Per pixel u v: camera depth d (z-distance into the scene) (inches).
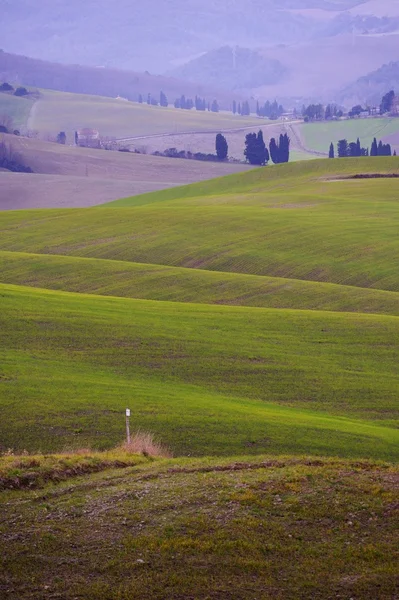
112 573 1663.4
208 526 1879.9
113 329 5472.4
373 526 1893.5
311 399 4323.3
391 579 1648.6
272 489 2118.6
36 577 1641.2
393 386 4574.3
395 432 3752.5
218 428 3570.4
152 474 2298.2
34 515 1966.0
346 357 5142.7
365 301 7332.7
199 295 7741.1
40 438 3361.2
